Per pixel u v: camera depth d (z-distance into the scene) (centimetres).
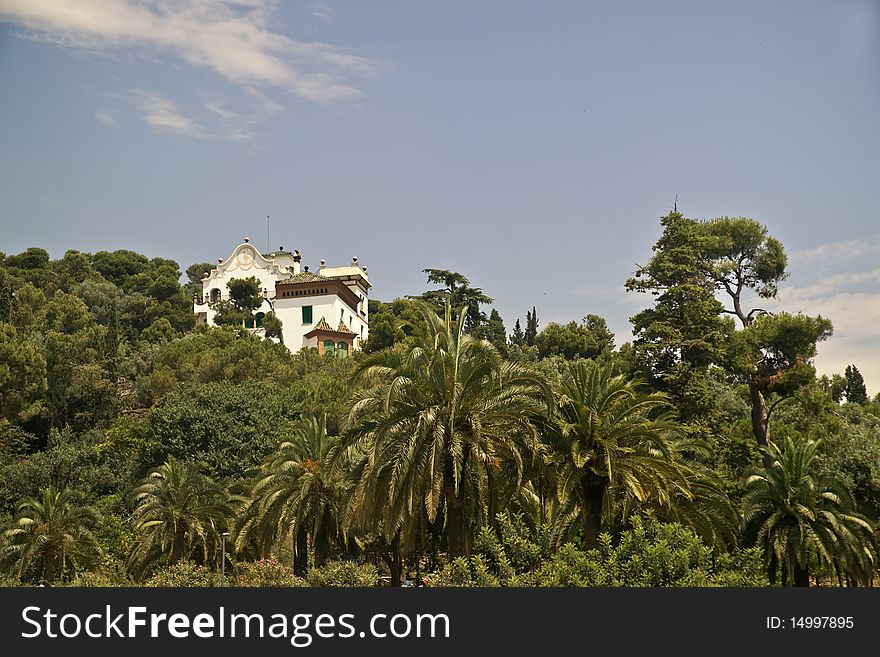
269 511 4006
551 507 3284
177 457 6669
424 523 3188
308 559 4525
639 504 3291
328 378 8169
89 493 6469
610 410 3309
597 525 3300
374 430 3084
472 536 3028
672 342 6072
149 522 4509
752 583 2606
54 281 15038
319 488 4028
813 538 3556
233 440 6725
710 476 3947
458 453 2944
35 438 7462
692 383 5869
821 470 4853
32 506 4841
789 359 6031
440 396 3064
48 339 8369
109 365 8850
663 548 2623
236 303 12381
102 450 7125
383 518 3030
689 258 6500
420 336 3177
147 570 4497
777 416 6638
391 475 2961
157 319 13225
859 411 7281
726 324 6325
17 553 4681
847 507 3675
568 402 3275
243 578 3828
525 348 11544
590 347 12338
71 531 4772
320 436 4153
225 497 4697
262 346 9569
